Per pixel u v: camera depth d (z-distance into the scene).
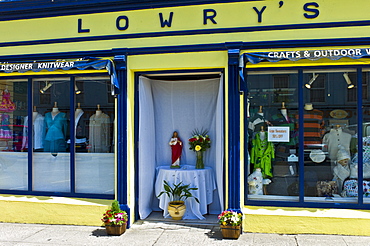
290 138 5.62
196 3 5.66
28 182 6.47
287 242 5.04
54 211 6.10
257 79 5.69
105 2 5.86
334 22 5.28
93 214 5.96
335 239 5.11
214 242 5.08
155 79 6.63
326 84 5.54
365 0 5.22
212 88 6.49
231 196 5.51
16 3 6.13
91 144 6.22
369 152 5.45
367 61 5.35
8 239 5.34
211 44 5.60
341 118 5.51
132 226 5.83
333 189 5.51
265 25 5.47
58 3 6.02
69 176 6.34
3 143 6.64
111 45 5.94
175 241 5.15
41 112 6.48
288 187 5.61
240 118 5.54
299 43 5.34
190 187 6.13
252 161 5.70
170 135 6.68
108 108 6.13
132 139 6.02
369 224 5.18
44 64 5.87
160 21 5.79
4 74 6.49
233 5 5.57
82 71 6.19
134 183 6.06
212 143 6.49
